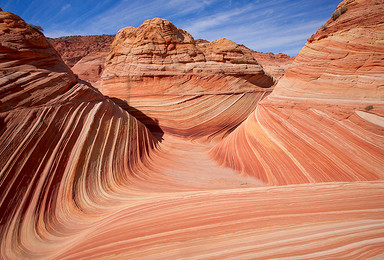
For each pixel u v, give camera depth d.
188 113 16.77
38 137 6.04
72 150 6.78
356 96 6.46
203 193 5.41
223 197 4.86
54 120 6.90
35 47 9.20
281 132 7.80
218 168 9.84
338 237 2.83
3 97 6.00
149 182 7.75
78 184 6.14
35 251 4.15
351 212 3.47
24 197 4.94
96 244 3.67
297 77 8.53
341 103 6.62
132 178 7.97
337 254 2.51
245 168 8.61
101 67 46.34
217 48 20.12
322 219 3.38
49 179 5.63
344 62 7.01
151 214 4.43
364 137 5.74
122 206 5.37
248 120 10.27
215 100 17.50
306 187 5.07
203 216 3.98
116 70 18.69
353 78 6.70
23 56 8.28
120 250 3.35
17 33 8.64
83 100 8.95
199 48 20.03
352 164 5.68
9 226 4.39
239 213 3.92
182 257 2.94
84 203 5.80
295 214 3.65
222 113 17.41
